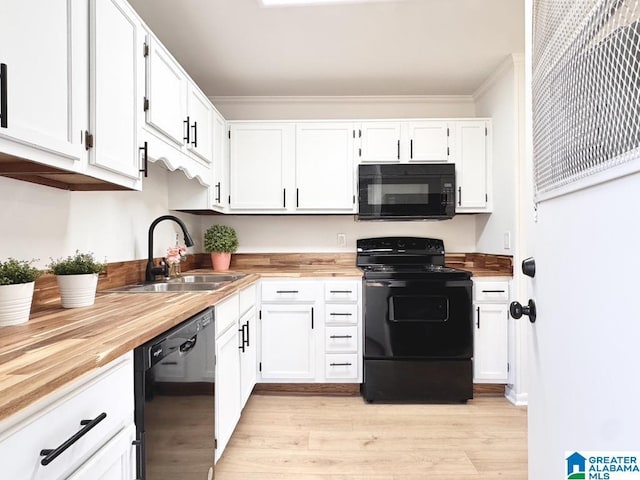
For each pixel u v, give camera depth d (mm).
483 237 2881
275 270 2795
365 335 2420
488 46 2258
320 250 3068
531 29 914
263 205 2752
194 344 1295
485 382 2471
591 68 604
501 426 2104
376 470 1688
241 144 2754
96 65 1110
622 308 533
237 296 1974
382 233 3057
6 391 554
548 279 798
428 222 3051
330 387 2570
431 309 2406
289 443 1912
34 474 594
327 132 2748
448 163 2691
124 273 1896
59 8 963
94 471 742
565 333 714
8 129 789
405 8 1874
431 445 1897
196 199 2436
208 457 1435
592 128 604
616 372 548
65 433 667
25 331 925
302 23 1995
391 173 2660
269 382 2518
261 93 2973
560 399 735
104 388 791
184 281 2281
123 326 975
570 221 695
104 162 1152
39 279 1292
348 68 2531
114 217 1819
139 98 1396
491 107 2723
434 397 2404
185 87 1879
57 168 1019
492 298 2459
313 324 2488
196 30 2053
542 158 830
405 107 3045
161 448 1030
